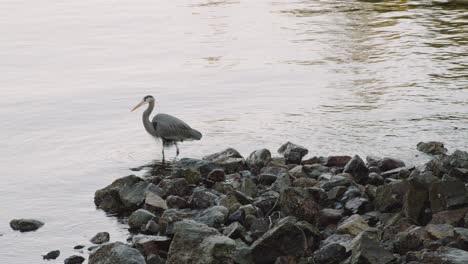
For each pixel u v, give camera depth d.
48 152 19.89
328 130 20.95
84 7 45.22
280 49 32.44
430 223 12.91
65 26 39.12
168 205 15.17
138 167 18.56
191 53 32.19
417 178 13.91
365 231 12.86
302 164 17.72
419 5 42.66
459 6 41.94
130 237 14.03
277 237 12.36
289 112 23.00
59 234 14.45
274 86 26.36
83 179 17.75
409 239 12.17
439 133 20.39
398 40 33.59
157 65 30.16
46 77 28.42
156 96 25.41
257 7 43.62
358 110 23.00
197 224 12.60
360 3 43.91
